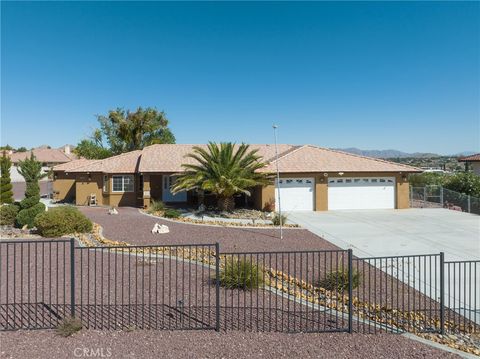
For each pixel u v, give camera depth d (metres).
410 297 9.43
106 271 10.22
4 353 5.77
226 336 6.62
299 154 28.22
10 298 8.06
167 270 10.47
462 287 10.34
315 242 15.83
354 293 9.43
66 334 6.38
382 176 27.23
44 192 42.62
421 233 17.97
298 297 8.78
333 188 26.73
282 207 26.08
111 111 50.19
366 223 20.91
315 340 6.65
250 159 24.03
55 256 11.72
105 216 21.98
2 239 14.30
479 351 6.66
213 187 22.66
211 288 9.05
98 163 30.36
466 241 16.17
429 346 6.61
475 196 27.80
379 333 7.06
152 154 30.12
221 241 15.39
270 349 6.23
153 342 6.30
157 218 21.47
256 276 9.07
